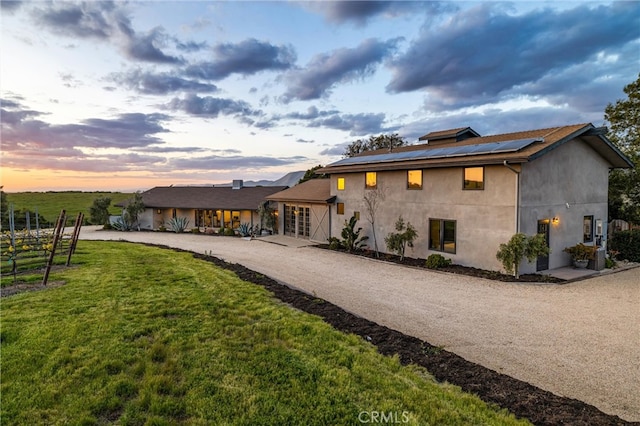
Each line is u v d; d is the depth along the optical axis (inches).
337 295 394.3
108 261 530.6
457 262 560.7
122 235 1057.5
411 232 600.4
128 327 249.3
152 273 442.0
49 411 153.8
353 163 781.9
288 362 201.8
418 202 624.4
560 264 549.6
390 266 570.9
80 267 478.9
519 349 252.4
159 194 1317.7
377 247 709.9
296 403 161.5
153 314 276.7
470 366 208.8
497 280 464.8
